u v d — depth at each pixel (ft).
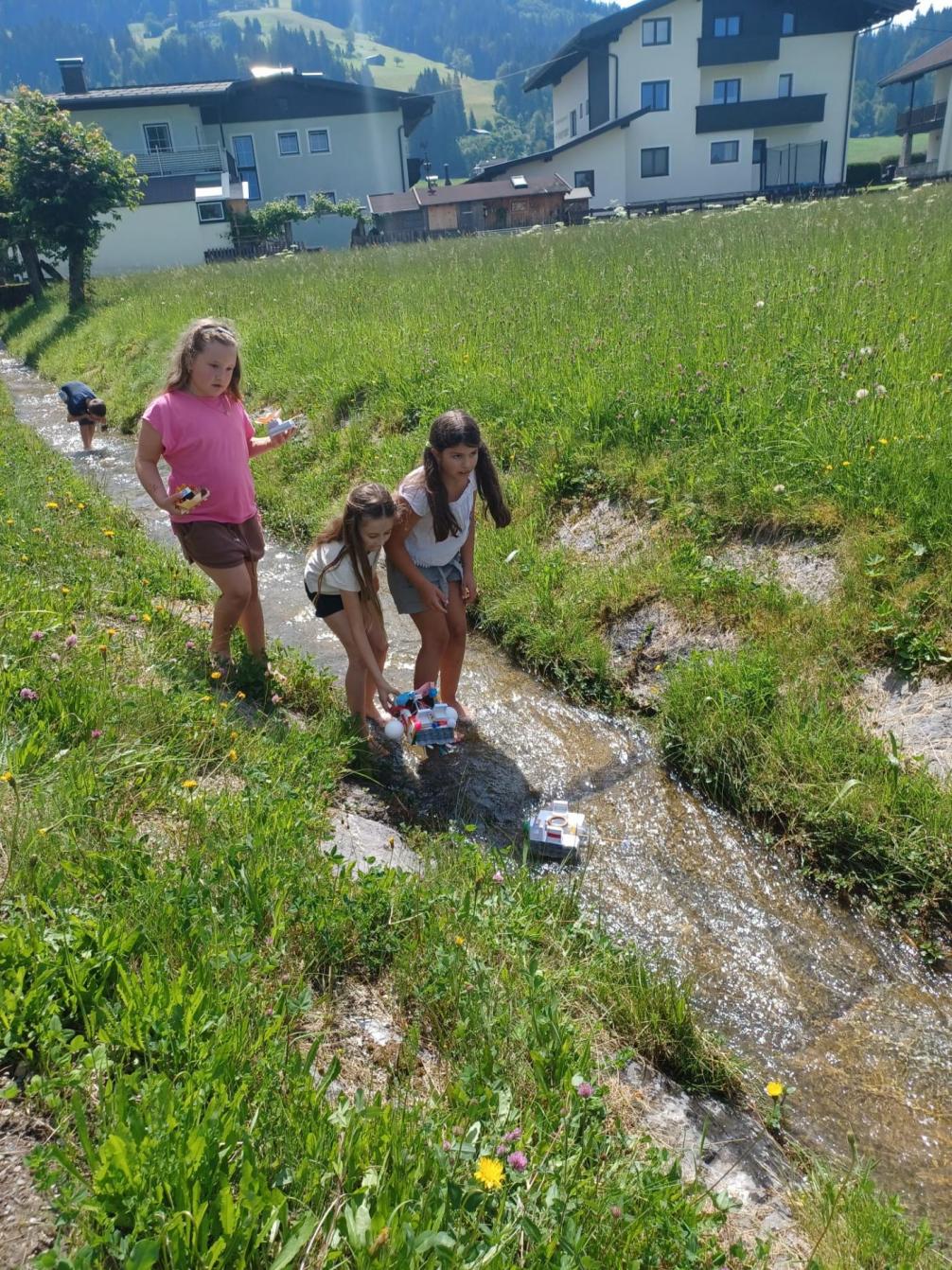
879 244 38.78
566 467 22.93
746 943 11.80
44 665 14.03
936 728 13.87
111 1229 6.01
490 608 20.12
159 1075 7.11
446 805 14.48
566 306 35.37
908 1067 10.06
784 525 18.43
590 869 13.15
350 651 15.64
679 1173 7.80
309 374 34.86
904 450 18.01
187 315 50.21
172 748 12.92
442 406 27.86
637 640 18.08
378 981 9.78
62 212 76.07
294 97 150.20
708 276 36.55
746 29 142.51
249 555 16.69
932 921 11.84
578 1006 10.11
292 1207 6.61
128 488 32.68
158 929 8.97
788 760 14.06
